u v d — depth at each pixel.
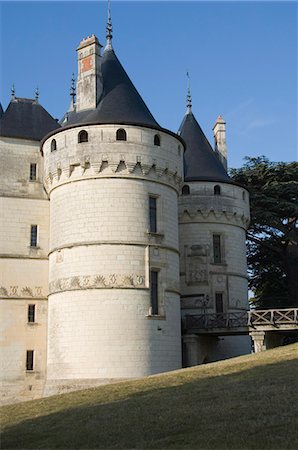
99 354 35.38
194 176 50.34
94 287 36.22
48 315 38.97
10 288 40.28
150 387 26.78
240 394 22.70
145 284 36.78
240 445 16.55
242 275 50.59
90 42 40.88
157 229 38.44
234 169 64.75
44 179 41.06
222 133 56.41
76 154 37.94
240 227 51.44
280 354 32.03
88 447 18.00
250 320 42.59
